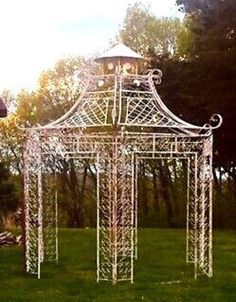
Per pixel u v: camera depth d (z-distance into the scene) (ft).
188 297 37.42
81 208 116.57
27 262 44.83
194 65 81.20
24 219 46.14
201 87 79.87
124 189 45.06
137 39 111.55
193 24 92.53
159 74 43.88
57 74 115.96
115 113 40.19
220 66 77.25
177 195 107.55
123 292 38.55
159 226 106.73
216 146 83.35
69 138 41.91
